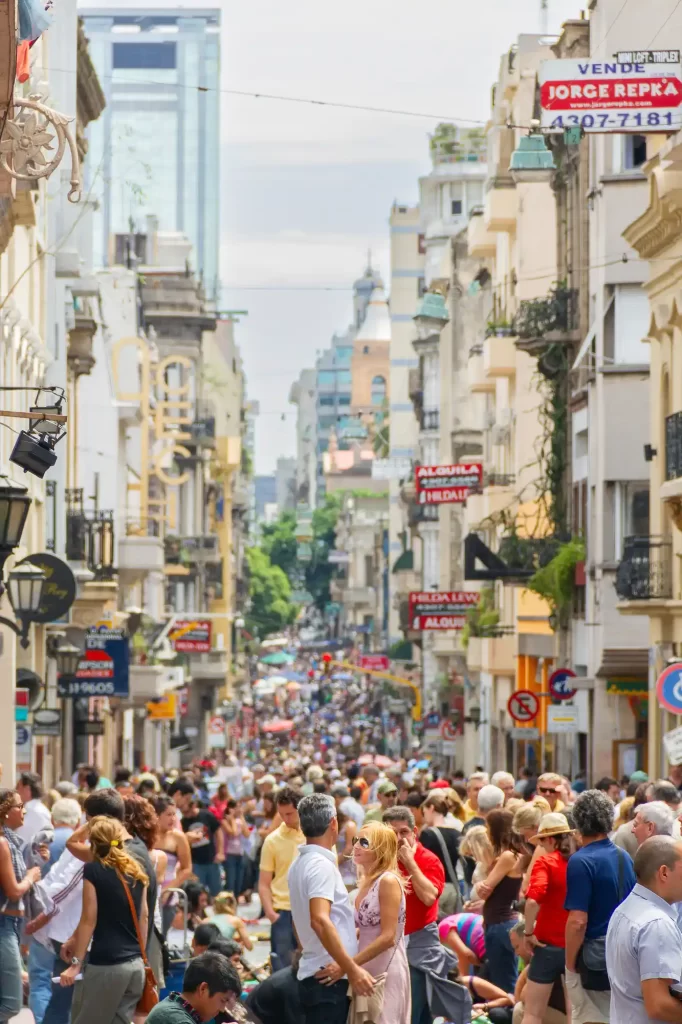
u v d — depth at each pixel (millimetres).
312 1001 27656
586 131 63000
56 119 35344
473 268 182875
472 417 176250
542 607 110812
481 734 149750
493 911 37875
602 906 28734
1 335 67500
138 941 31125
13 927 32469
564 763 105500
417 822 44562
